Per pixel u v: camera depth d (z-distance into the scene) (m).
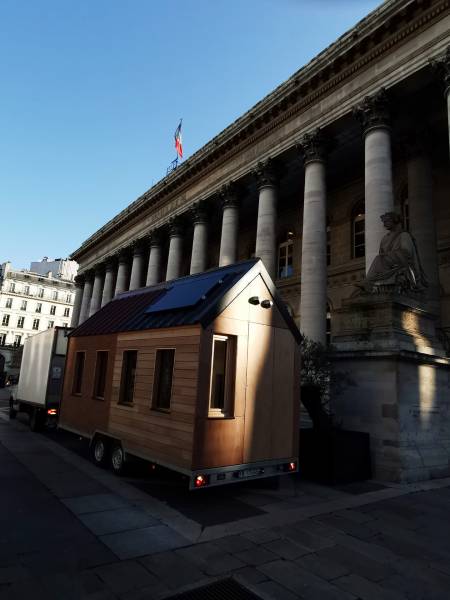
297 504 8.42
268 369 9.41
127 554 5.59
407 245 13.41
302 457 11.02
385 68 18.61
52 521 6.73
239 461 8.50
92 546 5.80
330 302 25.88
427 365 12.30
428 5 17.12
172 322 9.25
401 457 10.75
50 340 16.95
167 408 9.03
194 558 5.57
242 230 34.56
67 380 14.30
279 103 23.50
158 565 5.31
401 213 23.00
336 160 25.00
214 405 8.55
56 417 16.17
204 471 7.88
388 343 11.62
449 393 12.85
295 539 6.43
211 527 6.80
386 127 18.36
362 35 19.17
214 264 37.28
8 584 4.64
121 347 11.19
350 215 26.23
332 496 9.15
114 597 4.48
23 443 14.27
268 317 9.64
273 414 9.32
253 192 29.41
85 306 51.16
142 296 13.16
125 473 10.12
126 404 10.36
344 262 25.73
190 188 32.31
